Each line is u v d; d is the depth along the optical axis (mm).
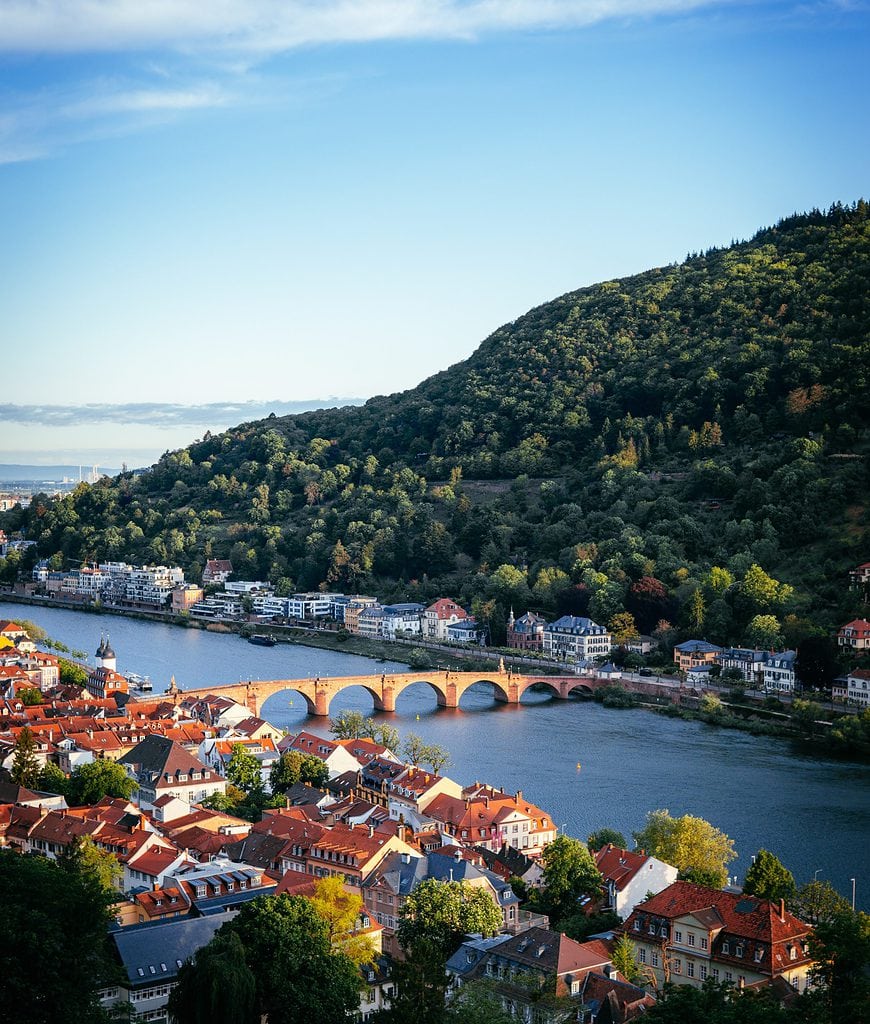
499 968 171625
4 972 128750
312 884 197125
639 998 155125
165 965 167625
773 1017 126250
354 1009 157500
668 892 189125
